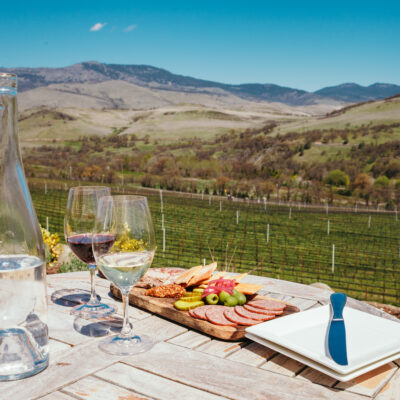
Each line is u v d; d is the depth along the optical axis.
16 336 1.06
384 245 28.08
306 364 1.15
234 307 1.60
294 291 2.02
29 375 1.09
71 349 1.29
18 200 1.02
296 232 30.50
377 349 1.24
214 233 28.31
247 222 32.97
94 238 1.23
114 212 1.22
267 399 1.02
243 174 70.00
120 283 1.28
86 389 1.06
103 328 1.46
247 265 21.25
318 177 66.38
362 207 51.38
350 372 1.08
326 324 1.41
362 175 61.47
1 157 1.01
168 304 1.60
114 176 66.56
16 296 1.03
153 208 36.66
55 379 1.11
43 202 35.88
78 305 1.71
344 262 22.77
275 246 26.03
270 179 65.38
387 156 67.06
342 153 72.62
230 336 1.36
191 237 26.78
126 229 1.22
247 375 1.15
